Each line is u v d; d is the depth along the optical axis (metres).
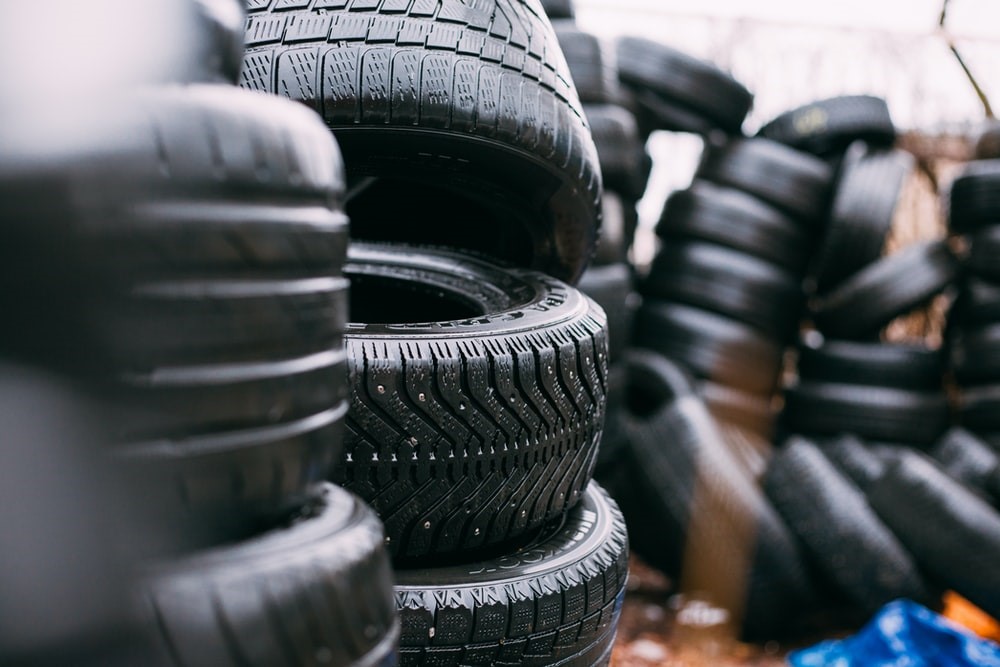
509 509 1.67
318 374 0.92
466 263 2.22
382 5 1.71
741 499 4.09
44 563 0.72
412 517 1.60
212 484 0.83
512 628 1.62
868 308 5.36
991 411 5.17
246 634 0.83
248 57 1.71
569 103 1.89
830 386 5.32
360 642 0.94
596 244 2.28
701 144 6.71
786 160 5.54
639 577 4.66
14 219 0.71
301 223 0.89
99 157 0.74
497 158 1.79
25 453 0.72
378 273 2.20
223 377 0.82
